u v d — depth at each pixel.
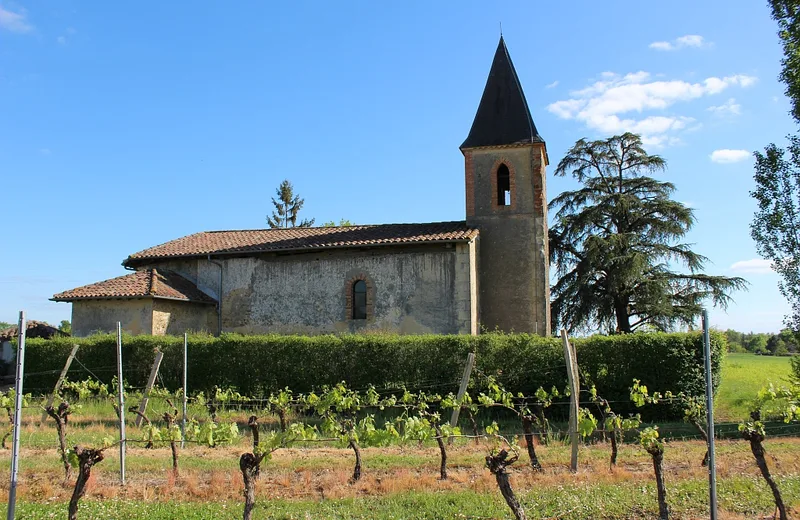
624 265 35.16
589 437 15.92
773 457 12.70
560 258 39.91
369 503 9.93
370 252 26.55
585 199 40.09
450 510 9.33
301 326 26.94
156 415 19.09
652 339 18.81
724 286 36.56
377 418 18.86
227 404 21.12
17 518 8.85
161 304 25.78
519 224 28.52
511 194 28.77
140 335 23.50
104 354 23.06
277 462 12.91
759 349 71.50
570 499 9.56
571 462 12.20
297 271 27.39
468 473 12.12
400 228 28.33
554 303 38.69
